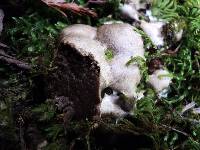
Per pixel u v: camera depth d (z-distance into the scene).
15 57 0.27
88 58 0.25
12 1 0.29
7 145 0.26
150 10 0.29
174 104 0.28
